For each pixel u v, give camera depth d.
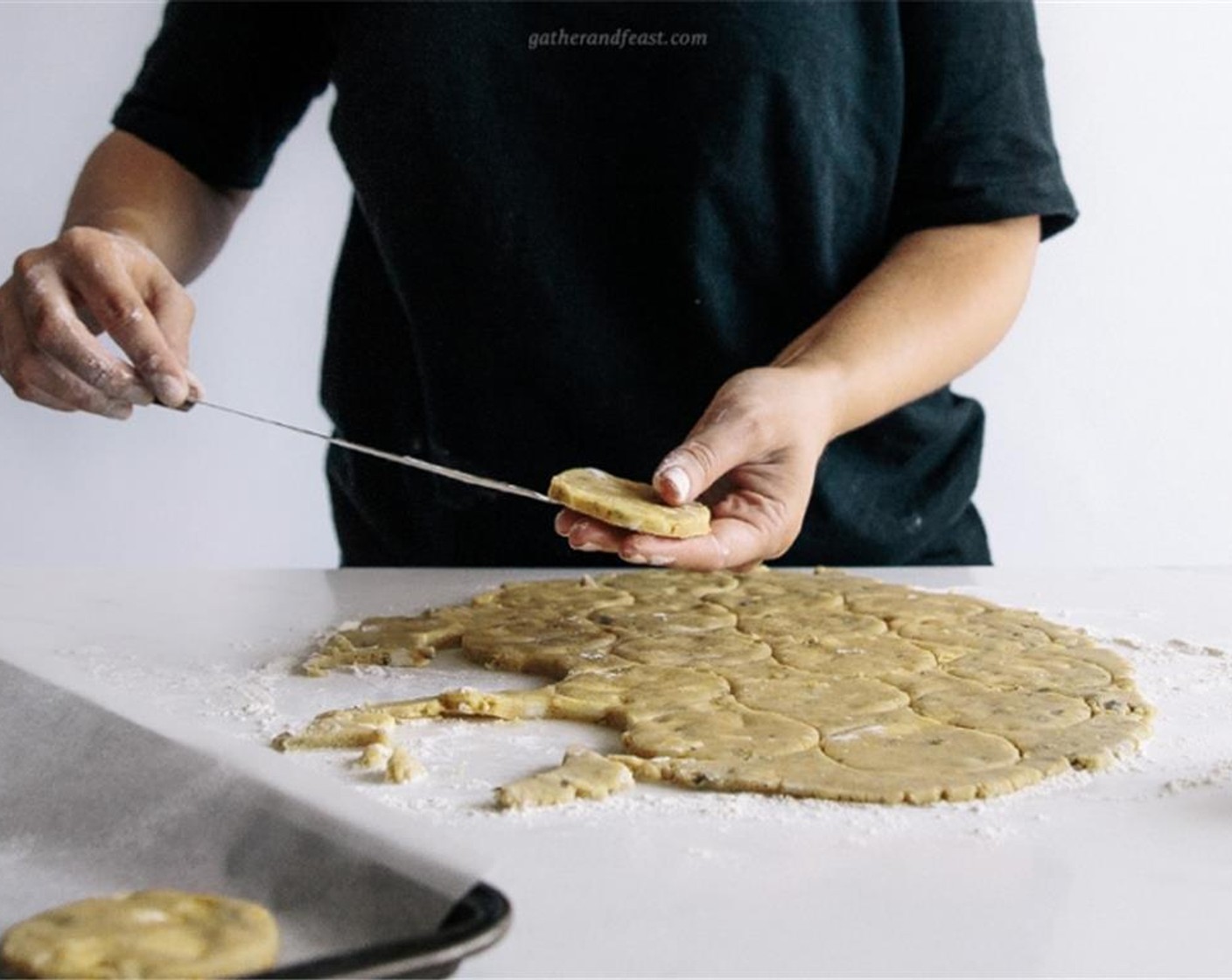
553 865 1.34
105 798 1.37
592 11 2.50
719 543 1.99
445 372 2.67
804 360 2.27
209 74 2.76
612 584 2.33
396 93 2.60
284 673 1.95
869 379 2.25
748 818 1.46
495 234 2.58
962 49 2.51
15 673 1.55
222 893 1.23
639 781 1.56
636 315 2.60
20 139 4.26
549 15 2.52
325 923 1.17
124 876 1.29
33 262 2.19
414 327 2.68
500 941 1.08
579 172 2.56
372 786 1.55
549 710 1.75
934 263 2.46
